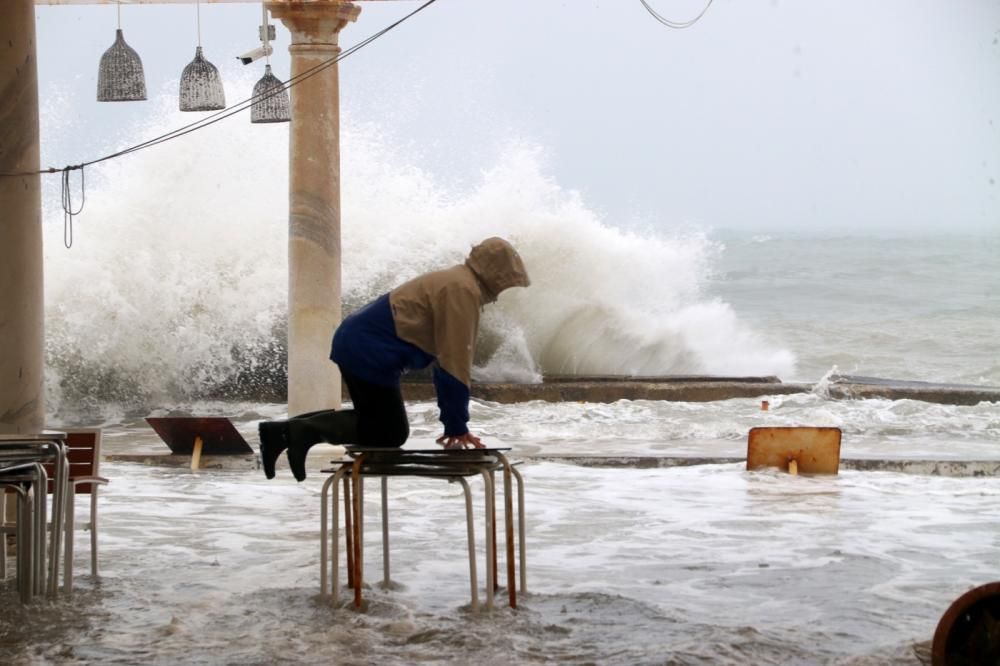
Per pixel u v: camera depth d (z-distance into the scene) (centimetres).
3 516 1759
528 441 3366
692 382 4466
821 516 2262
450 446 1456
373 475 1482
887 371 6250
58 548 1577
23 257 1892
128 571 1766
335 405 2981
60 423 4072
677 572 1777
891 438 3450
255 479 2759
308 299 2953
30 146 1902
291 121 2962
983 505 2394
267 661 1288
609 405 4056
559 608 1516
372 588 1642
